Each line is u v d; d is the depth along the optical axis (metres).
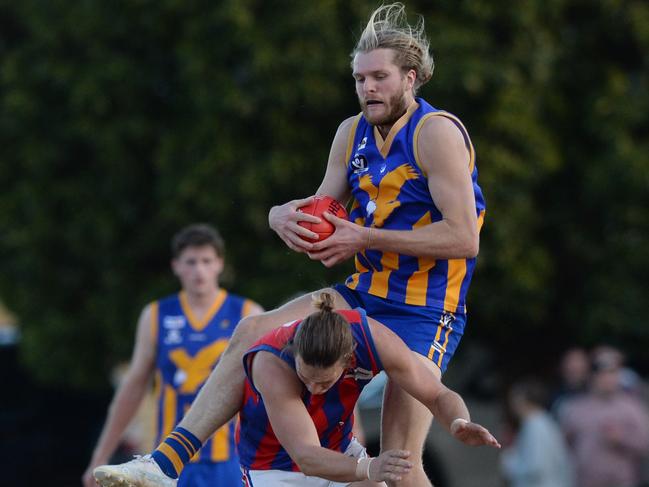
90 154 48.53
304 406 17.08
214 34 44.28
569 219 48.09
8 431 42.75
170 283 46.09
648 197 46.59
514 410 39.41
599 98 47.31
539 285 45.91
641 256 47.16
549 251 48.25
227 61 44.50
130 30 46.53
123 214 47.09
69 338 47.59
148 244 46.75
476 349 54.59
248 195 43.59
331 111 44.62
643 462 41.72
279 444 18.67
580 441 40.44
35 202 48.09
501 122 44.56
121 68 46.12
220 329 27.80
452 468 48.75
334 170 18.73
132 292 47.09
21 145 48.72
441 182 17.34
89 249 47.84
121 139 46.25
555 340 51.62
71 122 47.34
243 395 18.14
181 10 44.81
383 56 17.52
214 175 43.88
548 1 46.47
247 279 44.38
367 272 18.55
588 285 48.06
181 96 46.12
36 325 48.06
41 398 44.22
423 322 18.06
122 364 49.91
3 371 45.66
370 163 18.14
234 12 43.22
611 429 39.84
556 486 38.22
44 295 48.84
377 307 18.19
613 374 40.28
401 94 17.64
